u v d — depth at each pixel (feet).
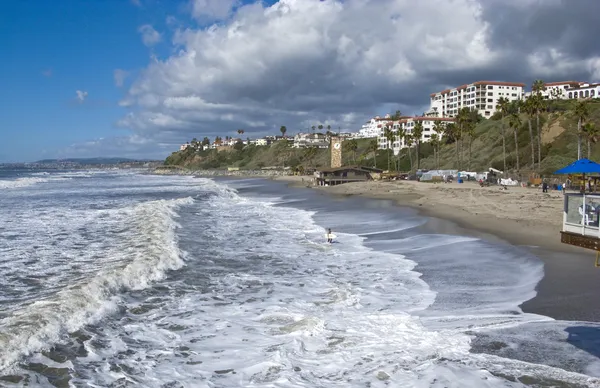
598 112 295.07
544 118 326.03
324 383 24.85
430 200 141.59
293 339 31.40
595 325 32.73
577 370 25.80
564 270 49.14
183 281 47.03
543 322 33.50
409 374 25.66
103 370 26.20
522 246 63.46
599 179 140.87
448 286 44.73
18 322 31.19
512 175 231.71
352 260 58.13
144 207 118.83
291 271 52.29
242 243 70.49
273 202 159.12
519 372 25.59
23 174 522.88
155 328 33.53
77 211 115.03
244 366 27.14
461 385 24.16
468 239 71.05
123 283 44.11
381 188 209.67
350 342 30.63
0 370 24.85
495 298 40.14
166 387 24.43
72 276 46.37
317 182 281.95
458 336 31.04
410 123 472.03
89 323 33.35
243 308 38.63
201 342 31.01
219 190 227.40
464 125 299.58
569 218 29.45
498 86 485.56
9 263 52.75
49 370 25.61
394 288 44.55
